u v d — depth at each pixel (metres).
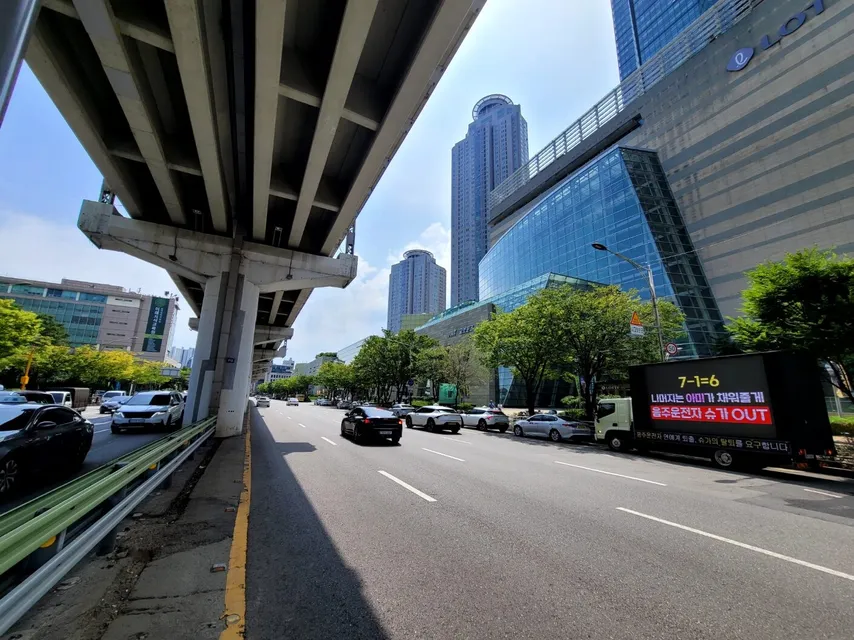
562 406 50.22
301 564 4.25
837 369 14.86
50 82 8.77
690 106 47.59
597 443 18.38
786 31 39.12
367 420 14.91
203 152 10.75
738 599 3.66
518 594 3.69
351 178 13.74
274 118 9.38
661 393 13.77
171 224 16.59
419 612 3.33
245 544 4.62
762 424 11.20
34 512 2.86
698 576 4.15
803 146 36.66
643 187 46.69
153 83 9.71
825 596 3.75
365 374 50.44
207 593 3.43
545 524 5.80
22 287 95.31
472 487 8.16
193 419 15.65
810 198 35.59
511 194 84.75
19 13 1.83
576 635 3.04
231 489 7.18
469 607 3.43
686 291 40.44
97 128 10.66
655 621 3.26
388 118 10.13
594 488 8.39
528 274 61.75
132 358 64.06
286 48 8.96
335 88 8.78
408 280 141.50
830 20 36.03
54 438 7.70
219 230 16.78
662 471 11.12
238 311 16.77
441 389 39.25
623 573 4.19
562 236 55.75
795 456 10.52
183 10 6.88
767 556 4.76
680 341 37.91
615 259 46.69
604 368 22.44
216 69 9.45
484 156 131.12
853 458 12.74
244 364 16.67
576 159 67.06
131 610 3.10
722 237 41.78
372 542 4.96
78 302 98.88
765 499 7.87
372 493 7.44
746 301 15.63
